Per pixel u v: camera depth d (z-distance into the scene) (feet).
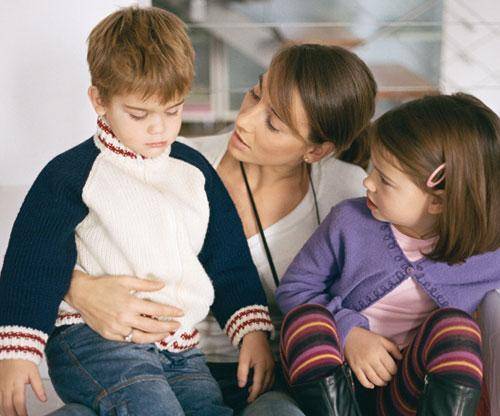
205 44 7.15
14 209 5.35
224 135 4.77
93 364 3.56
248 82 7.23
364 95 4.12
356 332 3.89
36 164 5.72
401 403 3.83
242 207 4.46
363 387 4.15
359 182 4.63
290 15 7.18
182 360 3.79
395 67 7.25
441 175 3.68
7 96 5.58
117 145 3.69
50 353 3.73
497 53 7.16
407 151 3.63
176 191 3.86
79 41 5.54
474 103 3.82
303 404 3.63
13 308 3.51
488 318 3.89
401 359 3.88
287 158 4.22
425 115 3.70
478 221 3.69
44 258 3.57
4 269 3.60
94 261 3.75
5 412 3.44
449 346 3.50
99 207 3.61
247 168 4.49
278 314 4.50
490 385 3.84
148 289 3.60
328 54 4.07
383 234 4.03
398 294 4.02
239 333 4.03
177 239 3.76
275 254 4.44
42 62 5.55
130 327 3.58
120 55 3.39
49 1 5.45
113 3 5.50
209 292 3.92
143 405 3.35
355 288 4.09
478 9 7.13
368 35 7.23
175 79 3.43
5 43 5.50
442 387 3.43
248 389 4.09
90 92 3.61
